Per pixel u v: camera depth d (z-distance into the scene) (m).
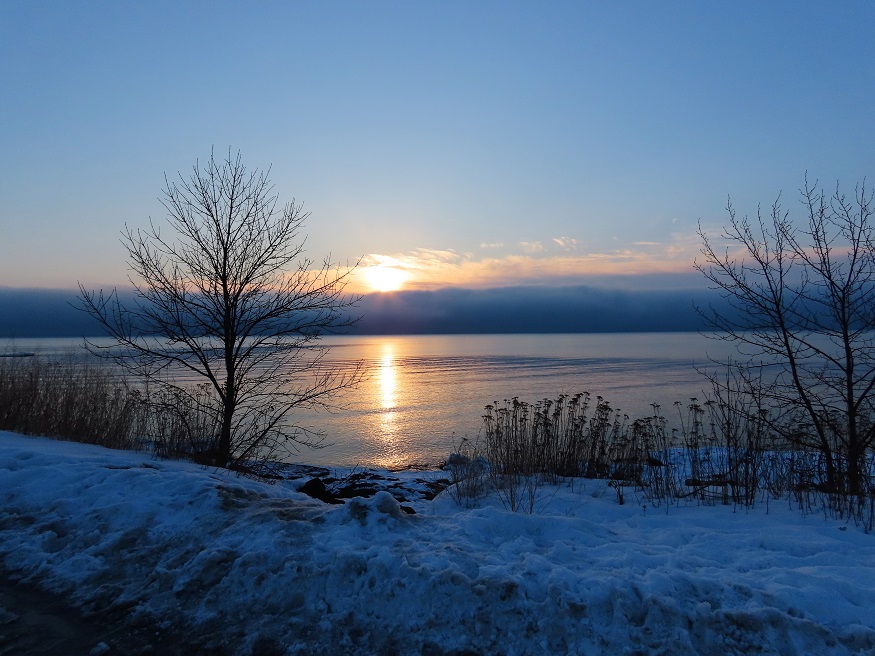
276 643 3.84
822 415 8.00
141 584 4.69
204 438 10.96
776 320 8.41
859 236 7.96
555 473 9.70
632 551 5.01
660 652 3.56
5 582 4.89
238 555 4.77
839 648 3.59
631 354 105.00
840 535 5.90
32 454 7.74
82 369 14.05
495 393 42.16
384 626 3.89
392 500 5.63
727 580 4.27
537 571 4.26
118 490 6.38
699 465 8.96
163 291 10.35
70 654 3.86
